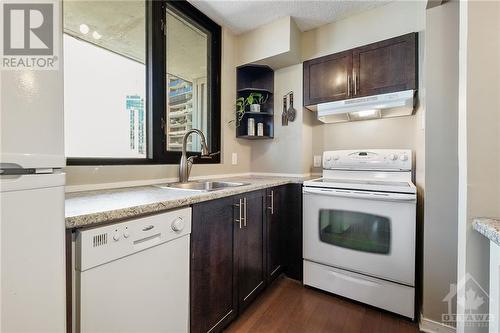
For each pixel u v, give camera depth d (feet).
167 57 6.20
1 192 1.62
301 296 6.11
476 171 2.67
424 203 4.88
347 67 6.84
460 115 2.94
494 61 2.63
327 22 7.29
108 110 5.14
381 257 5.37
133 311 3.00
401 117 7.02
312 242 6.33
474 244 2.68
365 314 5.41
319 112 7.14
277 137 8.19
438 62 4.72
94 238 2.61
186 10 6.53
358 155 6.85
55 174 1.95
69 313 2.49
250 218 5.36
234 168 8.18
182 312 3.69
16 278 1.71
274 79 8.30
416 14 6.06
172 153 6.21
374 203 5.45
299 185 6.81
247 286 5.25
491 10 2.65
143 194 4.07
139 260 3.06
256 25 7.57
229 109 8.01
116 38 5.32
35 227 1.81
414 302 5.08
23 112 1.75
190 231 3.82
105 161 4.83
